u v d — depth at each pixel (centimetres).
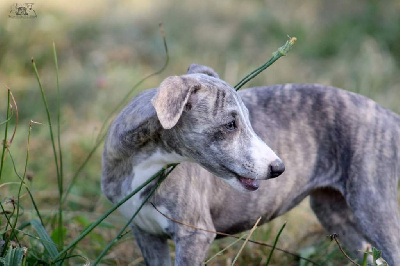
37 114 1383
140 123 746
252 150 719
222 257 970
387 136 838
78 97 1455
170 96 677
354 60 1597
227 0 2009
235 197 830
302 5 1973
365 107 849
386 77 1503
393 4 1912
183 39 1772
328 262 952
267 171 712
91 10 1912
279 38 1761
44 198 1127
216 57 1650
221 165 725
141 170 770
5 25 1591
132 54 1677
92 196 1166
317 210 926
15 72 1536
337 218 914
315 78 1520
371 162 822
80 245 987
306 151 845
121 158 779
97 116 1400
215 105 716
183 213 768
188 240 773
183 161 750
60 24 1722
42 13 1695
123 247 1003
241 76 1471
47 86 1490
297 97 857
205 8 1952
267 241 987
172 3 1983
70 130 1353
